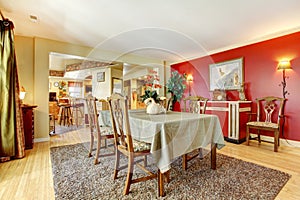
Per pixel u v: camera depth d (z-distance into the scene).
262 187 1.54
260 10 2.21
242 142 3.15
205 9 2.20
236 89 3.63
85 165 2.05
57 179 1.71
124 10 2.23
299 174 1.80
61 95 7.84
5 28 2.25
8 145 2.21
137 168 1.76
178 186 1.57
